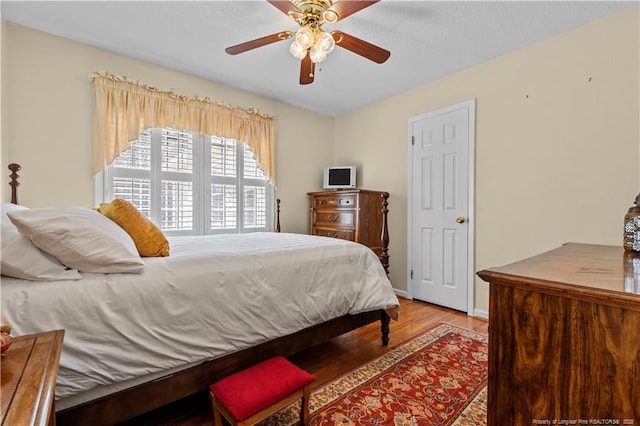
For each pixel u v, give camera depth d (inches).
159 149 115.3
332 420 57.2
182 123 117.7
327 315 75.2
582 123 90.2
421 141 133.4
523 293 33.7
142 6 81.1
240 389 50.1
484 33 93.5
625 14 82.4
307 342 72.4
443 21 87.2
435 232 128.6
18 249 43.1
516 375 34.0
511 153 105.4
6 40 86.0
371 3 64.0
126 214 59.3
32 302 41.1
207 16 85.6
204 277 56.1
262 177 146.2
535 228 100.1
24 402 23.3
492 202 110.6
